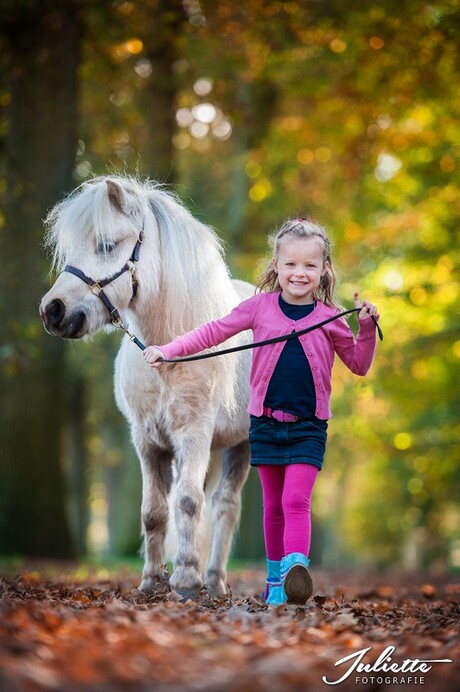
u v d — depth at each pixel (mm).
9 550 15688
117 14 16531
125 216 6516
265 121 21438
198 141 23500
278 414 6223
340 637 4863
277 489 6469
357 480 41875
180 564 6523
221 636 4648
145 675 3744
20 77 15625
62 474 16250
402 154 20484
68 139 15828
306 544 6023
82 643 4184
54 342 16047
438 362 23047
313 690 3752
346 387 20938
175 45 17469
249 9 17641
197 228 6980
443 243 20703
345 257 22000
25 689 3416
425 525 32406
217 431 7332
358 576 15492
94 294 6340
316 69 18953
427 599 9555
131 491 21516
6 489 15750
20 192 14648
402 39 17578
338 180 20891
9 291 15234
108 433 29750
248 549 20594
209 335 6391
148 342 6805
